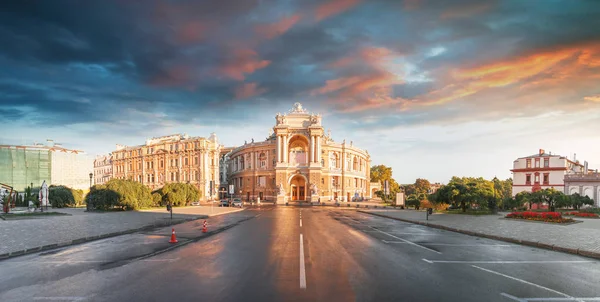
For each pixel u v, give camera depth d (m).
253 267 11.41
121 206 43.38
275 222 28.69
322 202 81.50
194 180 88.56
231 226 25.08
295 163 89.50
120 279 9.99
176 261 12.38
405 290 8.99
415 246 16.05
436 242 17.48
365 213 44.81
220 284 9.45
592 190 65.94
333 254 13.74
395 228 24.44
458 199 42.88
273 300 8.15
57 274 10.59
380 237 19.19
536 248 15.91
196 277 10.17
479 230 21.89
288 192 86.06
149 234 20.05
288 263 12.03
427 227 25.64
